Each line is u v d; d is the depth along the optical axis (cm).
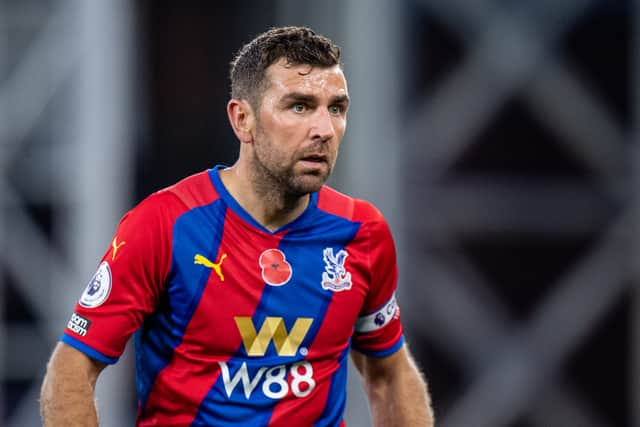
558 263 2973
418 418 1320
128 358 2817
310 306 1180
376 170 2759
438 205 2891
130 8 2805
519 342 2967
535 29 2892
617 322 3016
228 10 2827
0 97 2889
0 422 2967
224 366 1159
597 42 2902
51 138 2916
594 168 2938
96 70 2802
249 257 1164
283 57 1126
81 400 1127
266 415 1169
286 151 1123
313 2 2747
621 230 2945
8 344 2980
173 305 1153
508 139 2928
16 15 2872
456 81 2883
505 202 2922
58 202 2927
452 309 2944
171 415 1177
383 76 2750
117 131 2820
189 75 2855
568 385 3003
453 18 2873
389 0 2741
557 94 2909
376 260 1228
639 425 3000
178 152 2873
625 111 2919
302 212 1193
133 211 1166
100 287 1136
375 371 1327
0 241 2931
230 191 1180
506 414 2981
